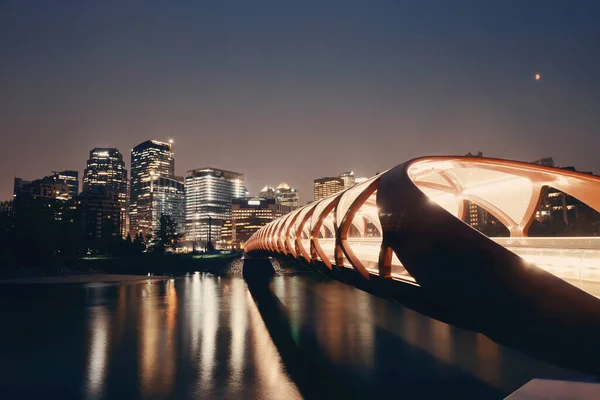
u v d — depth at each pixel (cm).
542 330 912
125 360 2606
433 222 1198
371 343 2981
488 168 1931
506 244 2791
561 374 2236
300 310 4462
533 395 848
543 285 925
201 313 4303
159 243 16425
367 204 2875
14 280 8456
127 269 11206
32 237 9919
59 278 8925
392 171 1628
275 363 2522
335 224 2131
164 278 8856
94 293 6166
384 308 4544
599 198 2014
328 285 6950
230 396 2008
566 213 14175
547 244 2472
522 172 2019
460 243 1102
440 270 1123
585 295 879
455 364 2452
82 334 3341
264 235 5128
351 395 1988
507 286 973
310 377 2266
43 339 3177
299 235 2880
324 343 3000
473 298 1033
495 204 2709
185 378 2262
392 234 1362
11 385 2170
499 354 2650
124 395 2031
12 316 4197
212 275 9469
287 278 8250
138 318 4041
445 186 2722
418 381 2172
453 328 3469
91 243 15900
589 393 853
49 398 2000
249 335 3275
